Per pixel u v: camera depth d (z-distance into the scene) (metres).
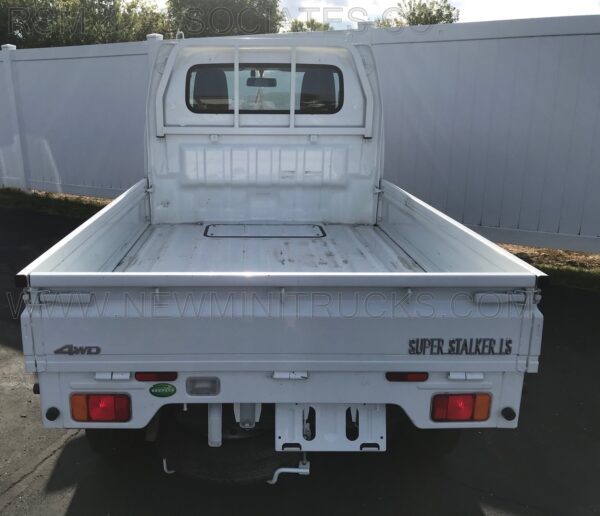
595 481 2.84
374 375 2.13
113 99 8.50
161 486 2.75
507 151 6.01
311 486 2.78
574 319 4.89
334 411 2.23
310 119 3.96
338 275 2.00
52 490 2.70
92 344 2.05
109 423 2.14
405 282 2.01
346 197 4.11
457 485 2.80
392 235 3.89
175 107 3.91
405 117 6.54
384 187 4.05
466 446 3.14
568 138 5.67
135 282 1.98
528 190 5.98
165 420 2.50
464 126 6.20
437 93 6.29
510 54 5.79
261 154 4.00
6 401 3.49
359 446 2.22
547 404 3.57
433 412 2.17
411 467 2.94
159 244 3.57
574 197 5.75
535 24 5.59
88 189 9.25
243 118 3.93
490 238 6.29
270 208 4.10
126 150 8.59
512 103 5.88
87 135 8.97
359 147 4.02
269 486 2.77
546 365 4.06
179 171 4.00
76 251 2.52
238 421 2.26
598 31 5.32
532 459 3.02
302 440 2.22
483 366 2.12
